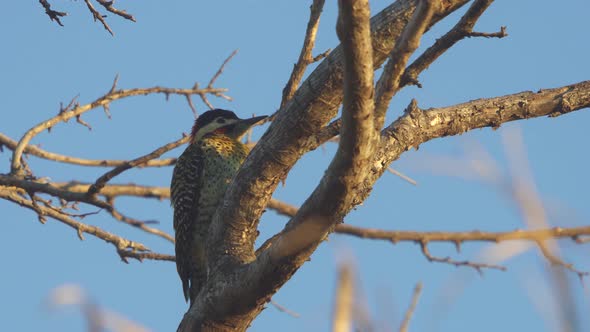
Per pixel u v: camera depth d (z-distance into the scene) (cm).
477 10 730
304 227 684
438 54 751
